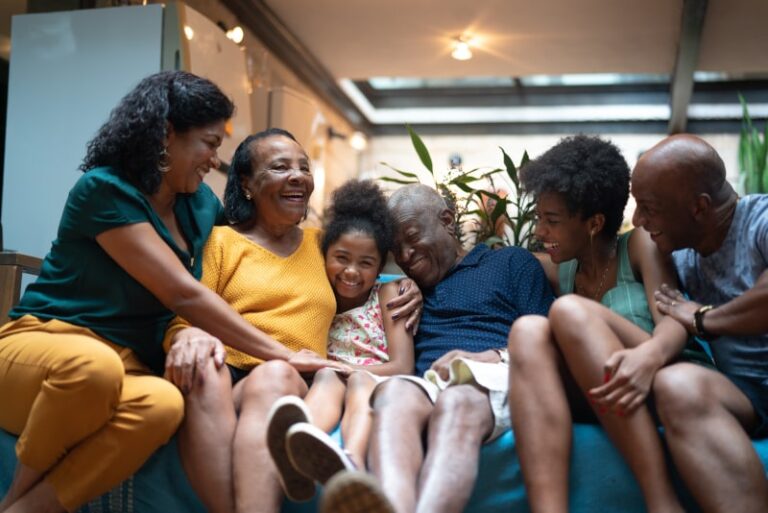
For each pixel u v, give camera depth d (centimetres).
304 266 206
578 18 512
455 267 219
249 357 191
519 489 162
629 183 196
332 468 141
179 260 183
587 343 157
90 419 159
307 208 209
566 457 155
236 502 155
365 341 208
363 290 209
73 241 177
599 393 153
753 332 160
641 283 192
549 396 157
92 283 176
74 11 346
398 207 218
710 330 163
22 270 219
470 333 203
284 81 560
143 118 177
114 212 172
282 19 531
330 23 534
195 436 163
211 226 200
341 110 671
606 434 160
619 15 506
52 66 345
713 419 148
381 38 555
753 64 573
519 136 710
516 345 161
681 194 171
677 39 537
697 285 184
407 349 206
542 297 209
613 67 593
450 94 712
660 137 685
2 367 167
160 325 184
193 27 349
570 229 192
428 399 165
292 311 197
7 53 368
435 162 721
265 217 207
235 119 388
